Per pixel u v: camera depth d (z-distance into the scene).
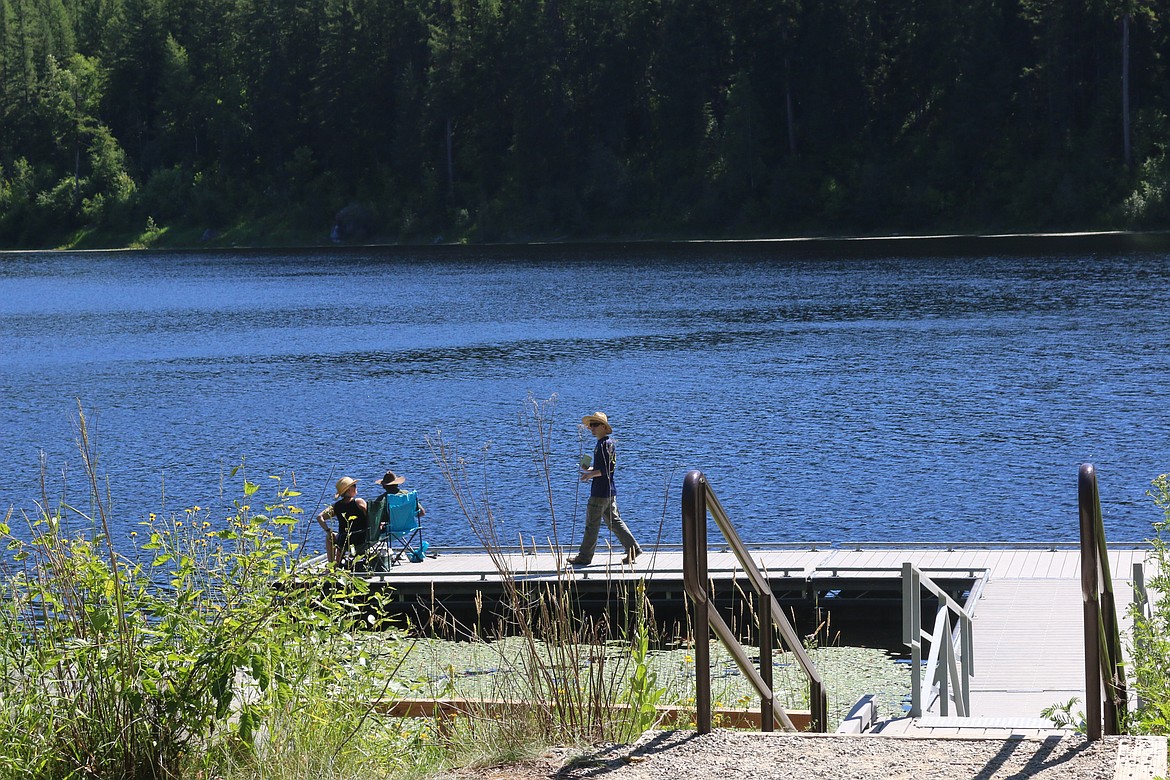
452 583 41.41
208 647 17.12
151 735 16.75
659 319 150.00
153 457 76.69
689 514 14.18
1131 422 77.06
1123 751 13.86
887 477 65.38
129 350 137.50
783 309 156.12
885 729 23.23
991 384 93.38
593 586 40.59
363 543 41.56
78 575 17.36
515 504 62.25
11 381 114.25
